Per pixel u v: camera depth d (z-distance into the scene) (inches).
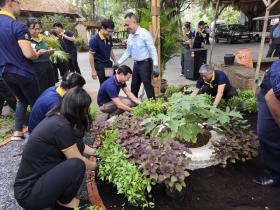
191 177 137.7
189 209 120.0
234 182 135.2
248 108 216.7
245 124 166.6
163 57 278.7
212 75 199.9
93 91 326.6
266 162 133.8
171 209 119.4
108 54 247.0
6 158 170.6
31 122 147.9
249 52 338.6
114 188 133.3
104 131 155.5
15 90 182.2
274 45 362.3
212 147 145.3
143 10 269.7
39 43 227.1
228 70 308.5
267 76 126.5
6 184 144.2
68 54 312.0
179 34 282.8
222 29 1076.5
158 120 149.3
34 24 219.6
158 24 251.4
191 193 128.0
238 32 1037.2
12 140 193.5
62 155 107.2
